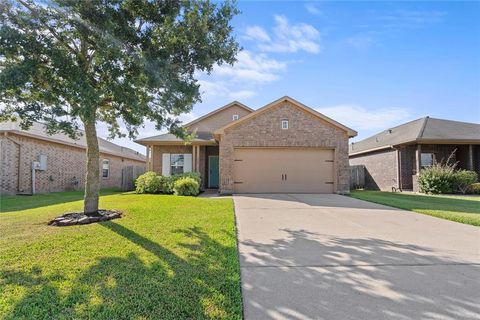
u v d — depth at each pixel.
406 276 3.57
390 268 3.84
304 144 13.30
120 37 5.39
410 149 16.47
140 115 6.80
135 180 15.54
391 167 17.14
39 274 3.55
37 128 15.73
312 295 3.08
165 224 6.18
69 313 2.69
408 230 5.96
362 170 19.98
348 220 6.96
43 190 15.09
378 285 3.32
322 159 13.52
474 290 3.19
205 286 3.23
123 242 4.88
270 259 4.18
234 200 10.48
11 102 5.81
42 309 2.75
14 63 5.27
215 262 3.97
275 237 5.40
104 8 5.15
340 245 4.88
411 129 17.56
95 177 7.18
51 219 6.60
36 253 4.30
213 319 2.61
